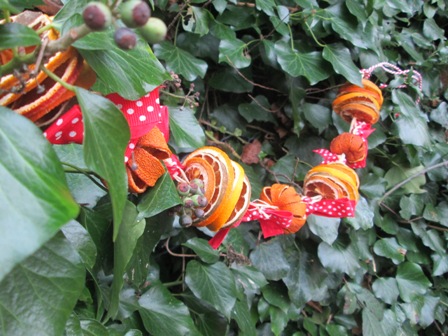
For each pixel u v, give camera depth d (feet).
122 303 1.78
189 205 1.36
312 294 2.54
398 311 3.00
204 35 2.36
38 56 0.80
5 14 0.82
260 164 2.53
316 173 1.68
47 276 0.97
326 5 2.60
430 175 3.09
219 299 1.96
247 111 2.50
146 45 1.21
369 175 2.83
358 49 2.65
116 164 0.84
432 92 3.22
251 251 2.40
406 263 3.06
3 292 0.91
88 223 1.46
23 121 0.74
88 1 1.12
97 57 1.02
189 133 1.90
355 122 2.05
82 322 1.42
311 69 2.34
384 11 2.90
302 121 2.54
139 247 1.50
